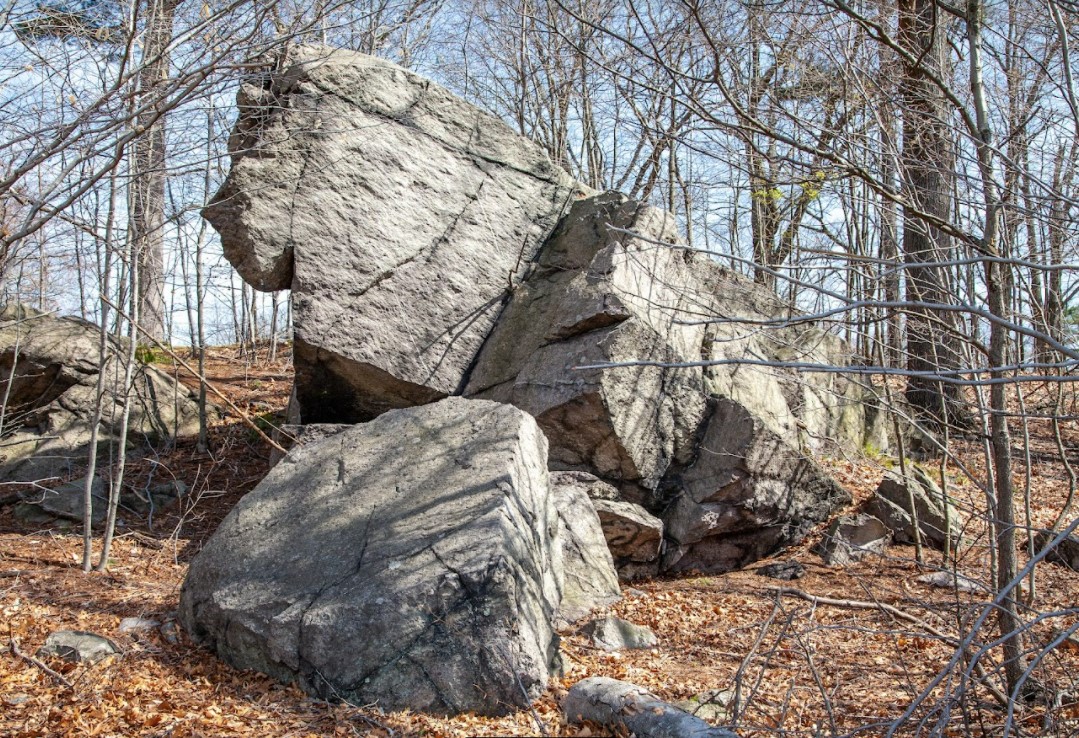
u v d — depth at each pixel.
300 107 8.68
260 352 15.85
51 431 9.95
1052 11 4.12
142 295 10.09
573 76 13.74
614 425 8.03
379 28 10.48
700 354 9.17
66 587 6.96
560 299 8.88
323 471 6.19
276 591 5.40
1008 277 5.04
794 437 9.85
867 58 5.28
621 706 4.43
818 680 4.15
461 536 5.32
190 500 9.36
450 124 9.62
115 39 5.99
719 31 5.46
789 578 8.20
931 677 5.49
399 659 4.97
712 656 6.13
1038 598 7.07
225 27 5.68
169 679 5.25
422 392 8.88
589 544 7.35
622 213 9.32
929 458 11.56
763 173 5.35
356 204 8.84
